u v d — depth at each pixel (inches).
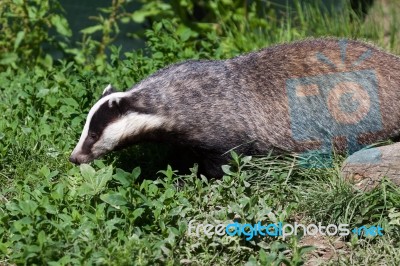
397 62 405.4
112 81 470.3
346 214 344.2
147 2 597.0
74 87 458.3
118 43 628.7
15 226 321.1
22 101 454.3
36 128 427.5
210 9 581.6
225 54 511.2
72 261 304.2
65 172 400.5
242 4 574.2
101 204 336.5
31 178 386.0
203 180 369.7
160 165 414.9
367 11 580.7
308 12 565.9
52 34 629.9
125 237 320.8
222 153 393.1
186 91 390.0
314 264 324.5
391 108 394.3
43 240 307.6
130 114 384.8
